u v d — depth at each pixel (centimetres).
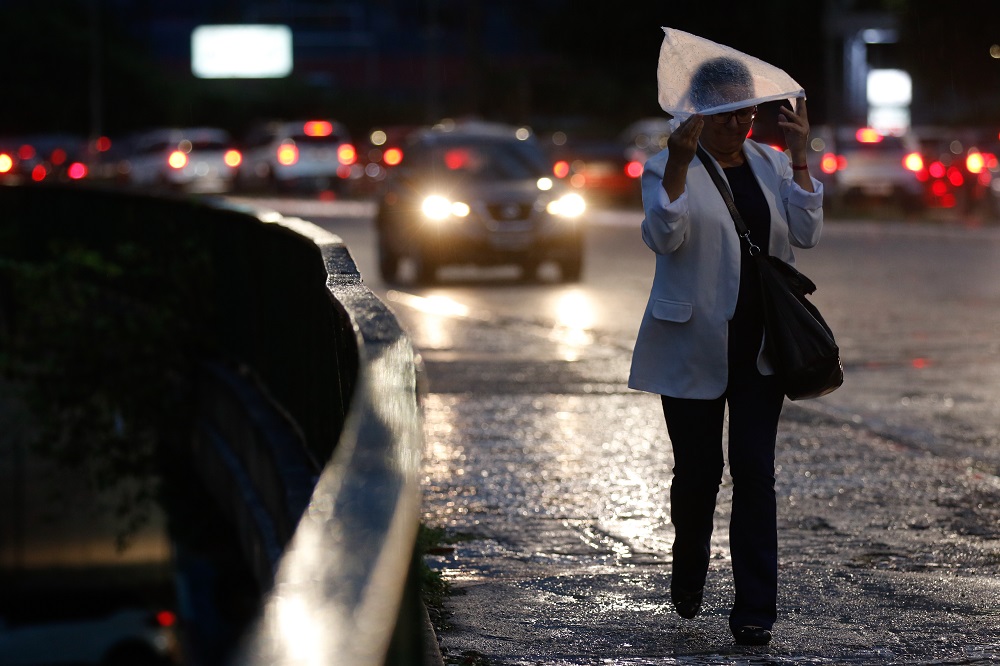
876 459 2228
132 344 3077
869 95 13438
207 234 3106
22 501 3434
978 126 12738
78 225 4356
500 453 2291
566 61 16000
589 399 2794
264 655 386
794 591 1543
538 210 5147
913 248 6359
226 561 2516
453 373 3119
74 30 17838
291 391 2200
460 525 1841
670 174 1323
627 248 6738
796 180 1370
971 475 2117
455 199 5131
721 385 1344
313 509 499
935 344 3562
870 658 1319
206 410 2923
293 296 2167
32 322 3191
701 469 1363
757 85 1325
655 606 1495
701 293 1338
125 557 3142
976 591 1546
